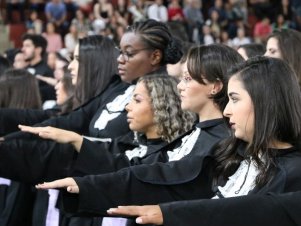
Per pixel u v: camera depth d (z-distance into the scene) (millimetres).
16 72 7527
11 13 27938
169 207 3363
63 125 6258
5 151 5012
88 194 4043
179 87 4574
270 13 26234
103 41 6629
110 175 4145
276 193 3465
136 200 4125
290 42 6031
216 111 4469
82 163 4750
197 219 3359
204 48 4484
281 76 3676
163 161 4699
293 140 3660
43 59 12805
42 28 25375
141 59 5879
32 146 5051
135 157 4832
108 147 5156
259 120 3625
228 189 3830
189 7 25328
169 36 5945
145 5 25344
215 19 25188
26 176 5055
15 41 27000
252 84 3658
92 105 6367
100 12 24953
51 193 6012
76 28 24031
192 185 4129
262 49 7047
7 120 6672
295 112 3646
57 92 8094
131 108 5180
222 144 4066
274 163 3598
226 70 4391
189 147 4441
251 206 3377
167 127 5102
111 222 5199
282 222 3348
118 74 6328
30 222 6641
